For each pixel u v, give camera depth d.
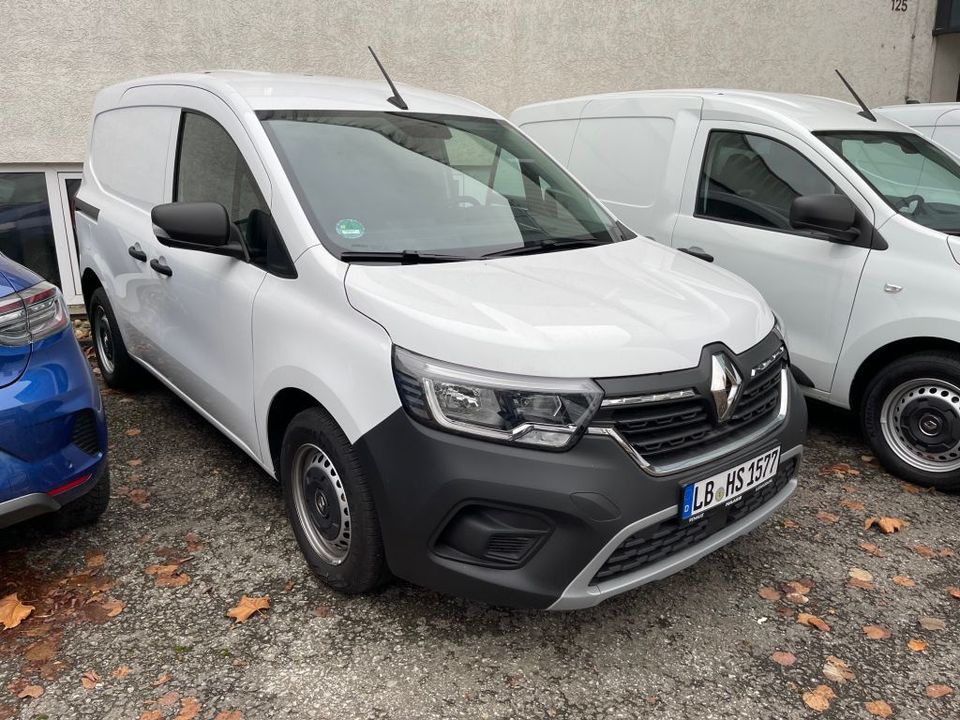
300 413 2.86
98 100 4.81
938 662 2.67
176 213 2.88
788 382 2.95
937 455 3.80
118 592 2.94
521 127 5.91
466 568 2.41
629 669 2.60
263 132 3.12
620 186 5.10
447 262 2.91
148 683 2.49
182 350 3.68
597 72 7.81
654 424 2.43
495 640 2.72
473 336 2.37
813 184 4.12
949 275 3.58
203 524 3.42
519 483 2.29
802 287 4.10
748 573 3.15
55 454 2.73
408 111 3.61
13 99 6.02
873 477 3.96
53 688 2.46
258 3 6.46
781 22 8.55
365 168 3.18
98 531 3.35
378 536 2.64
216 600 2.90
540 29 7.45
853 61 9.09
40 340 2.72
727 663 2.64
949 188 4.16
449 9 7.07
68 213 6.58
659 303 2.71
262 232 3.05
